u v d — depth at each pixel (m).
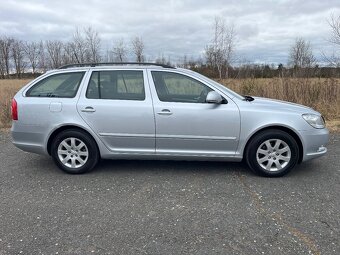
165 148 4.60
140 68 4.66
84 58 29.23
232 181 4.40
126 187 4.24
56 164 4.78
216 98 4.36
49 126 4.63
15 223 3.32
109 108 4.54
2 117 8.95
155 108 4.48
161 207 3.65
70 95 4.67
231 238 3.01
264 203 3.72
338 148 6.01
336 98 9.73
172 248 2.86
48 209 3.63
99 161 5.29
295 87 10.20
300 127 4.42
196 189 4.14
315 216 3.39
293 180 4.41
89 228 3.21
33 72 54.78
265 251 2.79
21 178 4.61
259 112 4.43
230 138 4.48
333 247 2.84
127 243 2.95
